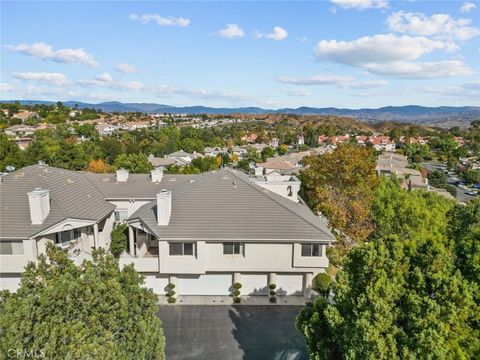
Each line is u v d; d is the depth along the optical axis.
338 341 14.05
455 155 145.75
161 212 26.09
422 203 36.03
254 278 27.55
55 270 12.58
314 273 27.95
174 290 26.97
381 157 108.50
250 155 127.81
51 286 11.03
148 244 30.67
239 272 26.94
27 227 25.58
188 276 27.44
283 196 34.25
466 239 16.00
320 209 36.62
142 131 186.38
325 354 14.29
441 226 31.05
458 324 12.32
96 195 35.22
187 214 27.12
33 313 10.11
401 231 31.81
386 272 13.84
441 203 38.34
